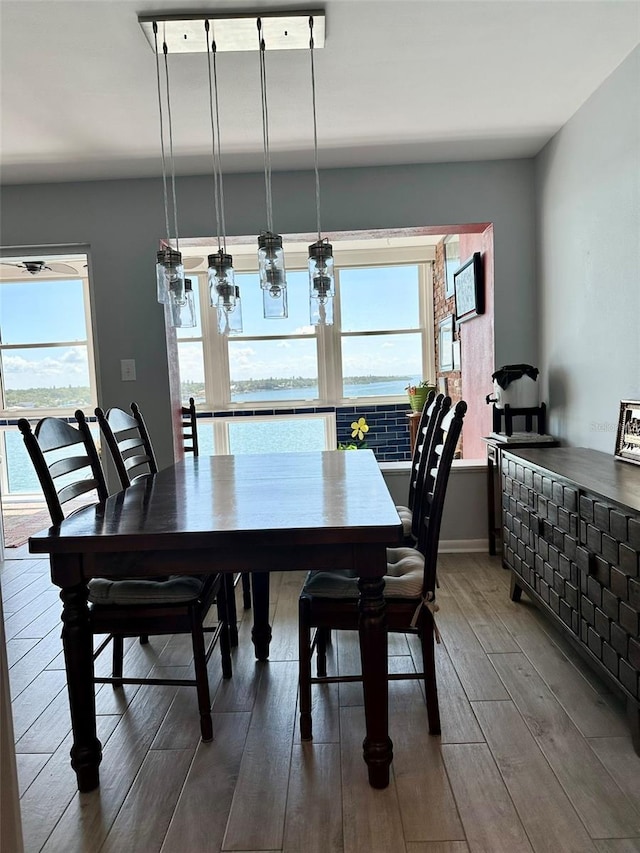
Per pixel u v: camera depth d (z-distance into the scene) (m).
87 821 1.45
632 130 2.23
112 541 1.46
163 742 1.76
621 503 1.63
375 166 3.32
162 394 3.45
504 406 3.16
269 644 2.39
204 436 6.11
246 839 1.37
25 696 2.08
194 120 2.63
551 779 1.53
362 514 1.56
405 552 2.07
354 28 1.97
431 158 3.25
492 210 3.33
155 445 3.47
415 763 1.61
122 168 3.20
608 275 2.47
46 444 1.71
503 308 3.38
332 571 1.88
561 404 3.02
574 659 2.16
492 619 2.53
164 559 1.52
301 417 6.04
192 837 1.38
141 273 3.40
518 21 1.97
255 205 3.36
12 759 1.07
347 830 1.38
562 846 1.31
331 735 1.77
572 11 1.93
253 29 1.94
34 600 3.02
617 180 2.36
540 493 2.25
